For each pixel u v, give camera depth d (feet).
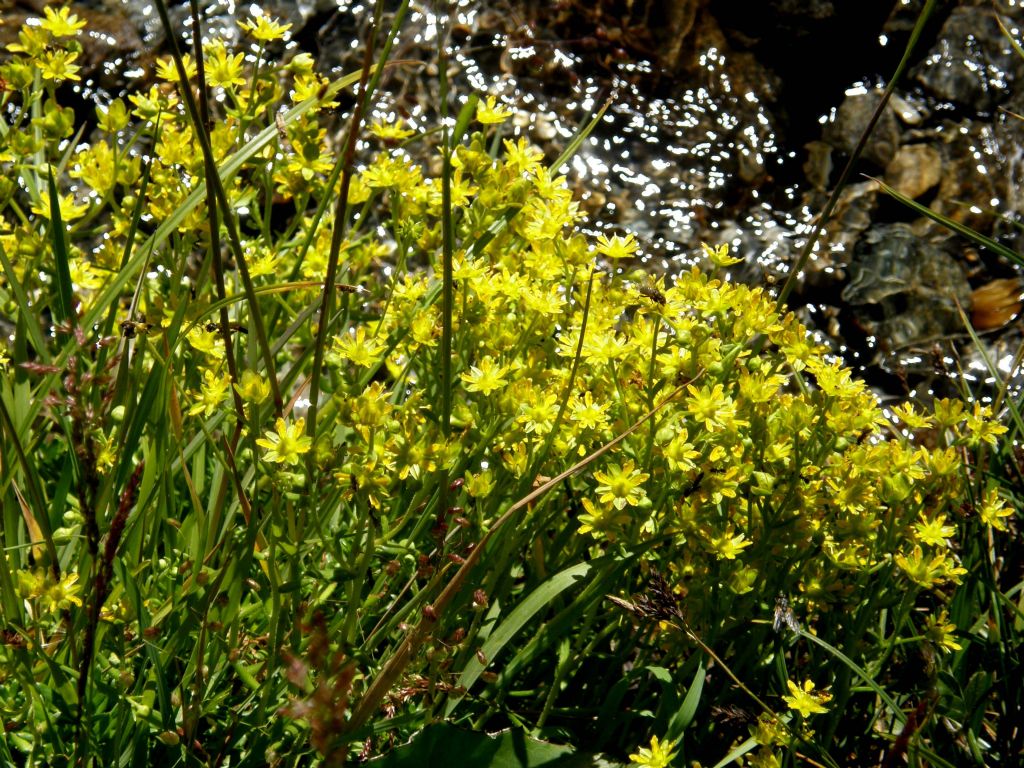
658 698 1.37
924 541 1.30
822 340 2.53
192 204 1.26
